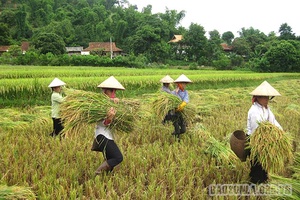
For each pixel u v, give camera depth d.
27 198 3.95
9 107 12.94
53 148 6.55
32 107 12.95
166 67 56.25
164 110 7.45
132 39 70.69
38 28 92.38
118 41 91.88
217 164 6.02
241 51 79.19
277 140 4.57
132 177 5.27
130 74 29.00
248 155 5.11
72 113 4.97
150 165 5.82
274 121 5.06
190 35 69.69
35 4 112.38
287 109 12.02
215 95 18.11
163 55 68.00
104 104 5.07
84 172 5.46
